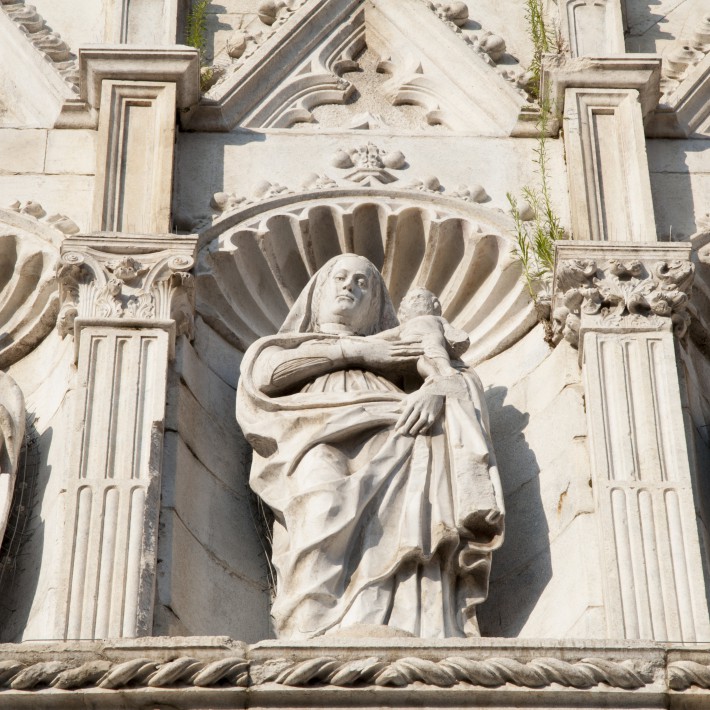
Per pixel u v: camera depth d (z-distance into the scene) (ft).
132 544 81.56
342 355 88.48
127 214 95.76
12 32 106.01
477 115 103.30
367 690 73.31
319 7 106.83
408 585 81.25
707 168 101.60
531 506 88.17
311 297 92.63
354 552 82.23
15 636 82.79
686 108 103.45
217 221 96.89
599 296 90.12
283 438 85.71
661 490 83.56
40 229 97.04
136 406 86.12
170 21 104.12
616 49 103.81
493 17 109.09
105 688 73.31
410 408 85.30
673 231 98.73
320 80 104.78
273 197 98.37
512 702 73.72
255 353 89.04
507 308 96.22
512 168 100.78
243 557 87.20
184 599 82.84
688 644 74.74
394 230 98.73
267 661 73.72
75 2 108.58
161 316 89.61
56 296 94.43
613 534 82.02
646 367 87.97
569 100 100.94
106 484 83.30
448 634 80.38
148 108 100.12
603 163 98.94
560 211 98.73
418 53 106.22
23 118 102.99
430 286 98.94
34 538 86.53
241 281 96.58
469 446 84.33
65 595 79.71
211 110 101.71
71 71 104.47
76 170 100.32
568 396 89.56
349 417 85.25
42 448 90.38
